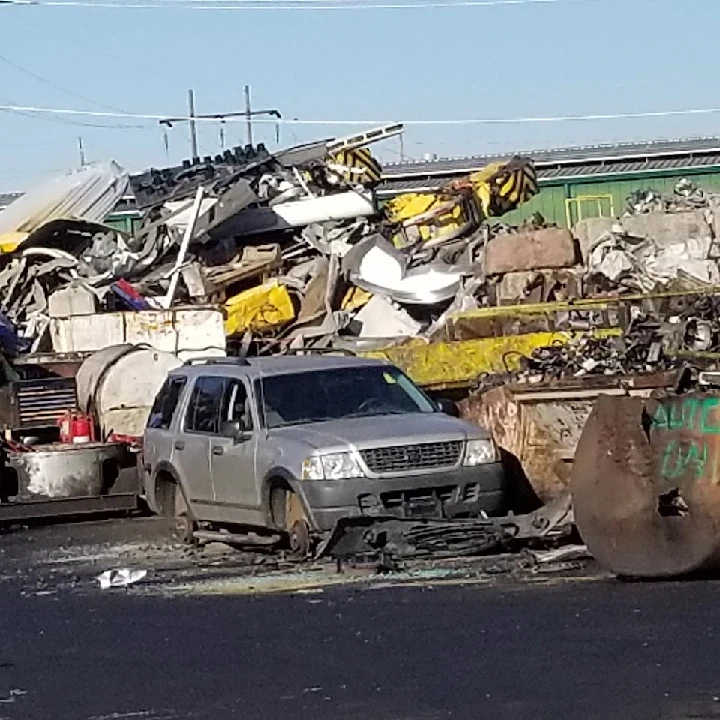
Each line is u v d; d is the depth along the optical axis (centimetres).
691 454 1260
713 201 2859
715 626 1060
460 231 2862
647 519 1280
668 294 2020
